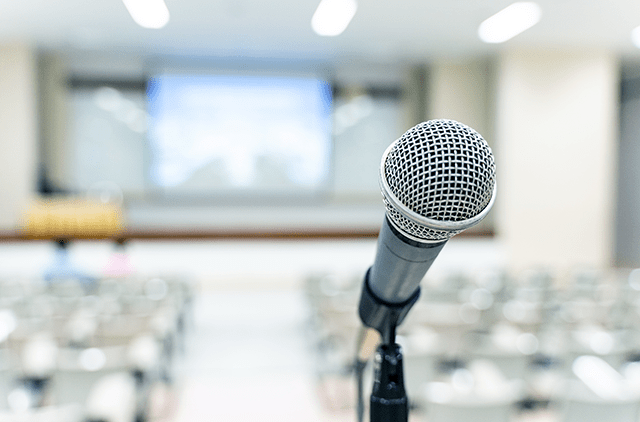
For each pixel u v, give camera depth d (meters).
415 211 0.41
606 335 3.32
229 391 3.89
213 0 7.06
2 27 8.27
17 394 2.95
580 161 9.52
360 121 10.86
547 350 3.54
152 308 4.49
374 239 8.34
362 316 0.55
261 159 10.75
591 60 9.43
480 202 0.41
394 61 10.45
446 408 2.19
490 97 10.03
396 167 0.43
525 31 8.35
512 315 4.20
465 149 0.41
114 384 2.95
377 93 10.82
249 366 4.51
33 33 8.60
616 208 11.84
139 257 7.86
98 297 4.82
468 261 8.77
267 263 8.14
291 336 5.53
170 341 4.20
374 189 11.00
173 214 10.64
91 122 10.23
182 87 10.45
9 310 4.09
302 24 8.08
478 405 2.15
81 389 2.72
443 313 4.26
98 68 10.17
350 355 3.79
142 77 10.30
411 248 0.43
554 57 9.43
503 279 6.27
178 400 3.71
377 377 0.53
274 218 10.88
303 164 10.85
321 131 10.82
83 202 7.94
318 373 4.27
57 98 10.08
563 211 9.52
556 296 5.27
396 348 0.53
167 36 8.80
